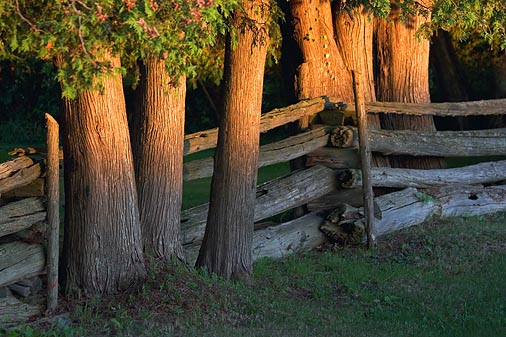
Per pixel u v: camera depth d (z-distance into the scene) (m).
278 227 32.94
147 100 26.42
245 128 27.31
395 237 34.88
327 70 36.94
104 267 24.20
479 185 40.16
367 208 33.47
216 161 27.70
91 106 23.77
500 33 31.53
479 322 24.50
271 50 30.95
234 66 27.08
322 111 35.41
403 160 39.06
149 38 18.33
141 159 26.47
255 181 27.88
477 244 34.28
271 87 71.31
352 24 37.56
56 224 23.41
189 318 23.45
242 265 27.66
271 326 23.77
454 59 59.59
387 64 39.94
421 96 40.03
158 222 26.31
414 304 27.02
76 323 22.84
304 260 31.91
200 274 26.80
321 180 34.03
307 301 27.33
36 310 23.28
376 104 36.75
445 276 30.39
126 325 22.66
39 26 18.30
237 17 26.47
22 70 39.47
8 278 22.48
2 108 82.12
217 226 27.50
